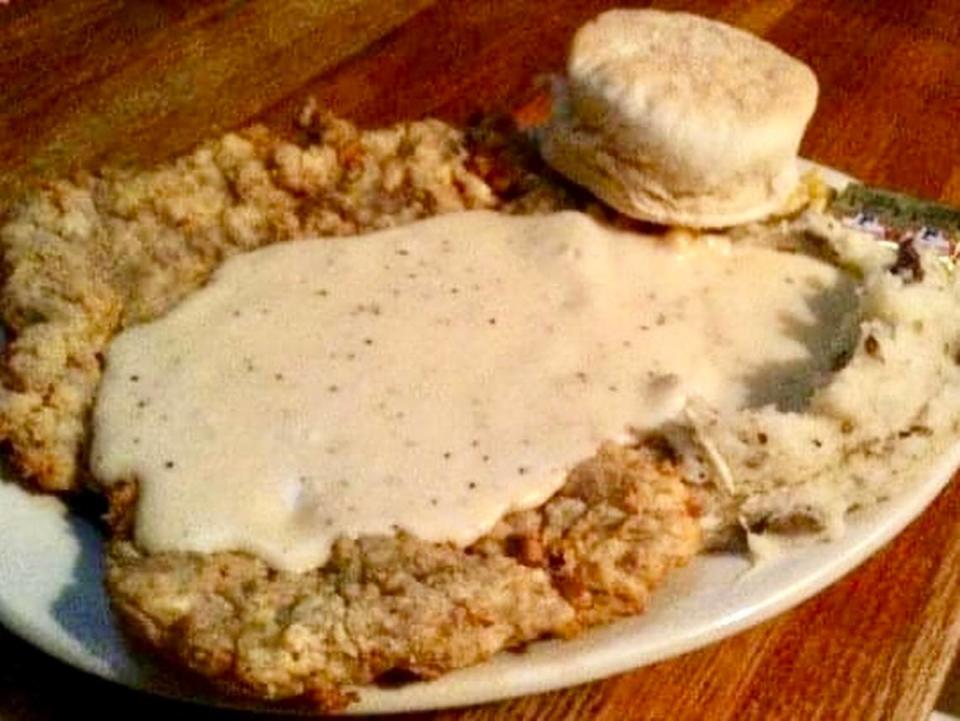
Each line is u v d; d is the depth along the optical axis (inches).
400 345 21.0
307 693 17.3
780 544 19.6
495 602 17.8
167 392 20.1
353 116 27.3
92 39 28.4
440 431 19.9
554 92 24.6
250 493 19.0
